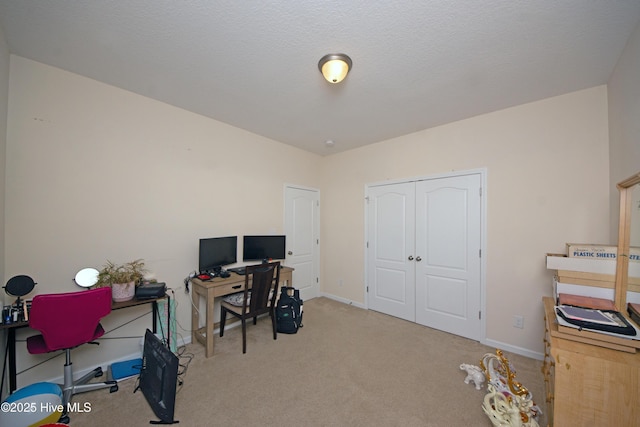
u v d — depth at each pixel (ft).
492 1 4.27
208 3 4.39
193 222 8.99
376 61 5.95
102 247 7.07
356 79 6.73
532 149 7.91
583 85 6.93
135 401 5.79
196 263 9.02
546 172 7.67
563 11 4.45
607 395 3.72
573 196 7.25
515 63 6.00
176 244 8.55
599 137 6.91
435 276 9.95
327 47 5.51
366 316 11.20
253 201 10.96
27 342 5.55
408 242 10.80
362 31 5.01
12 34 5.22
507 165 8.34
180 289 8.62
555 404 3.99
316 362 7.45
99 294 5.61
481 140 8.87
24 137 5.99
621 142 5.90
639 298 4.75
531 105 7.93
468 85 7.00
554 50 5.52
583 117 7.13
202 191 9.24
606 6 4.33
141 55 5.88
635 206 4.93
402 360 7.58
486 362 7.23
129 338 7.52
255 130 10.61
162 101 8.16
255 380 6.58
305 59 5.95
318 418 5.33
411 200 10.73
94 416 5.32
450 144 9.61
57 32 5.15
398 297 11.08
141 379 6.31
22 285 5.51
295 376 6.77
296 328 9.46
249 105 8.36
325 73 5.92
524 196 8.02
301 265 13.17
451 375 6.86
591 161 7.01
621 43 5.28
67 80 6.55
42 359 6.24
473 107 8.32
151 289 6.91
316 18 4.69
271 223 11.71
